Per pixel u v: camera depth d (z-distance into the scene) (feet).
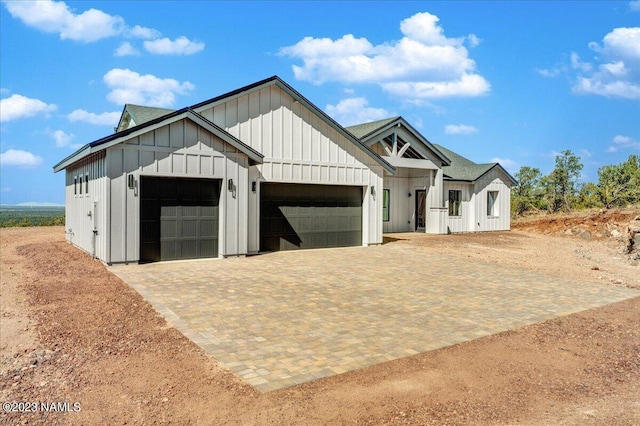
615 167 96.94
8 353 17.61
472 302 27.17
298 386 14.97
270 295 27.81
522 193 106.32
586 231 69.72
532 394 14.88
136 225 37.11
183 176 39.01
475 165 81.87
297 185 49.52
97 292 27.30
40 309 23.61
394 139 64.75
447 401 14.20
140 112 48.73
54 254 42.68
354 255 46.06
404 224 75.15
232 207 41.93
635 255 47.19
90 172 41.50
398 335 20.67
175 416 12.85
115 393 14.23
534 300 27.91
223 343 19.04
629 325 22.88
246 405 13.57
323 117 49.65
